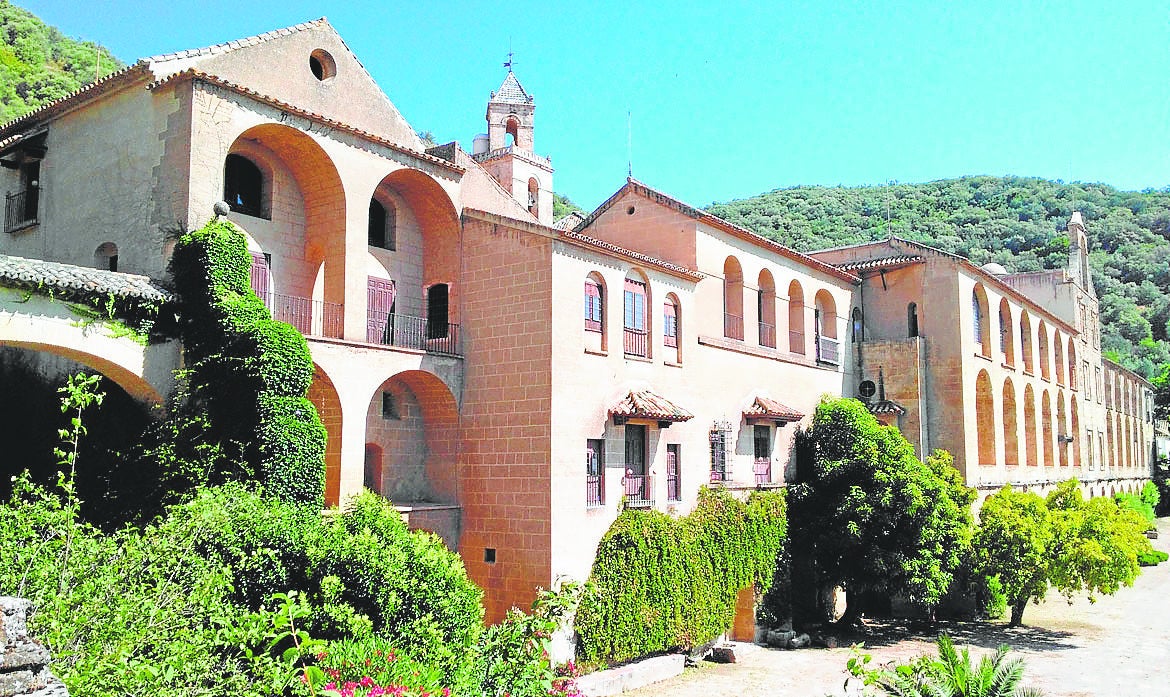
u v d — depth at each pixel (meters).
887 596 35.25
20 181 26.62
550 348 24.48
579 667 23.55
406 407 26.41
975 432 40.62
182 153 21.02
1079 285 61.66
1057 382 55.44
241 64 23.11
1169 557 52.03
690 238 32.34
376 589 16.50
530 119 56.59
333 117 25.22
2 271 17.05
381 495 24.48
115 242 22.45
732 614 28.67
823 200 130.88
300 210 24.80
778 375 35.34
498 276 25.97
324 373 22.20
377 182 24.94
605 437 25.98
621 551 25.17
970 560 33.44
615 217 34.72
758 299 36.62
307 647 12.02
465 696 12.48
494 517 24.92
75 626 10.22
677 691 24.47
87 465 19.94
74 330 18.25
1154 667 27.78
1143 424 80.31
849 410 34.00
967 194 135.38
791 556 31.88
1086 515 32.97
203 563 13.30
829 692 24.41
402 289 27.11
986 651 29.84
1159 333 105.56
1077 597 40.50
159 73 21.97
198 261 20.11
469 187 30.19
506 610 24.27
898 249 42.53
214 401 19.81
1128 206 128.12
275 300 23.97
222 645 12.36
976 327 43.16
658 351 28.59
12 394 21.73
